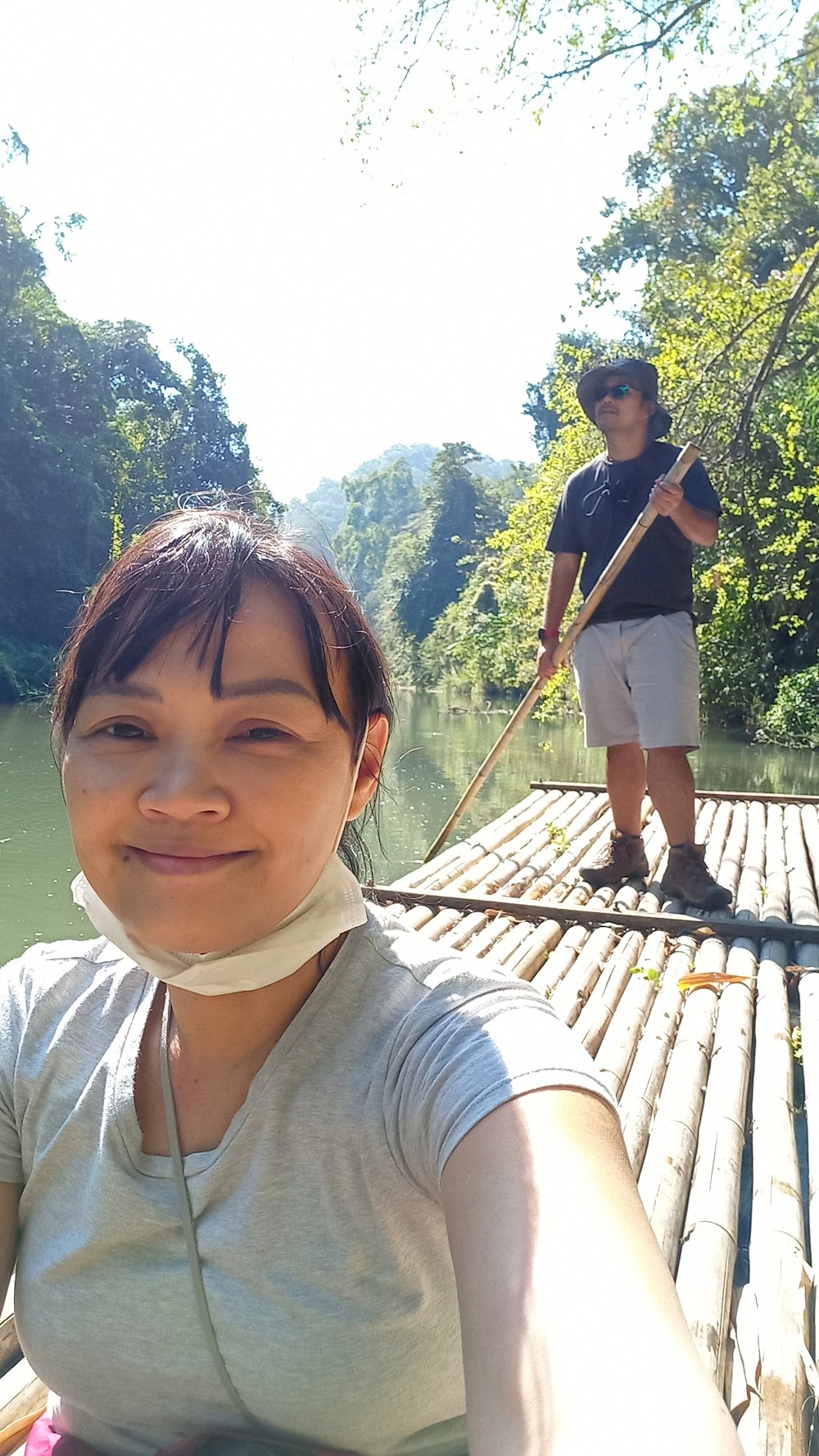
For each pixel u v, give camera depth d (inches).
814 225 607.5
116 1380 35.0
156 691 31.3
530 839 197.3
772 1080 89.7
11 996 39.6
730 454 512.1
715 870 175.8
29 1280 36.5
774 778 412.2
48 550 1163.9
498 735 596.1
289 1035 33.1
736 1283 65.0
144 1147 34.5
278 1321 32.3
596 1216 24.6
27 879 210.1
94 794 31.6
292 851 31.4
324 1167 32.2
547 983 114.7
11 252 1206.3
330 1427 33.2
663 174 806.5
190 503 39.7
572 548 167.0
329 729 32.6
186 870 30.9
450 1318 33.9
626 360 156.0
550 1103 28.2
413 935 37.2
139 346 1824.6
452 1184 28.1
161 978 32.4
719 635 607.8
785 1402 52.5
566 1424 20.4
